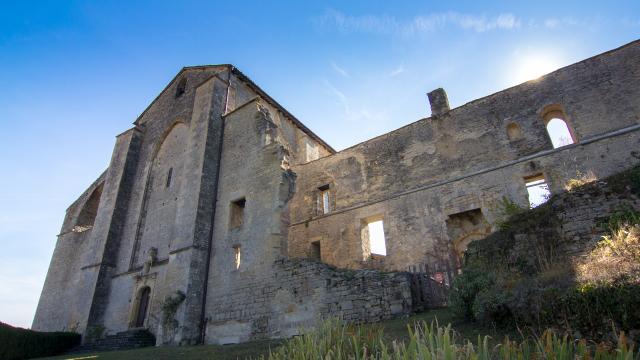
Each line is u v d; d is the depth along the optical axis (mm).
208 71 23812
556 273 6867
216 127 19953
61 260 26156
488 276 8156
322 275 12391
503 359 4172
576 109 15242
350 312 11156
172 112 24375
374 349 5562
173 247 17141
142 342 15805
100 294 20156
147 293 18562
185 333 14461
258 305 13672
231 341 13758
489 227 15242
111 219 22234
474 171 16625
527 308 6195
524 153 15781
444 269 11422
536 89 16500
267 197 15711
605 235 8109
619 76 14820
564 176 14359
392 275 10992
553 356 3930
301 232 21109
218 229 17000
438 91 19281
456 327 7547
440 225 16453
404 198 18000
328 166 21797
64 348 17641
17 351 15359
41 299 25203
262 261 14422
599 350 3855
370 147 20469
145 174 23484
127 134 26000
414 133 19188
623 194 8531
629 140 13633
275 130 18078
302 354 5512
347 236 19109
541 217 9359
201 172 18047
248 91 23656
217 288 15430
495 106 17297
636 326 4875
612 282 5395
